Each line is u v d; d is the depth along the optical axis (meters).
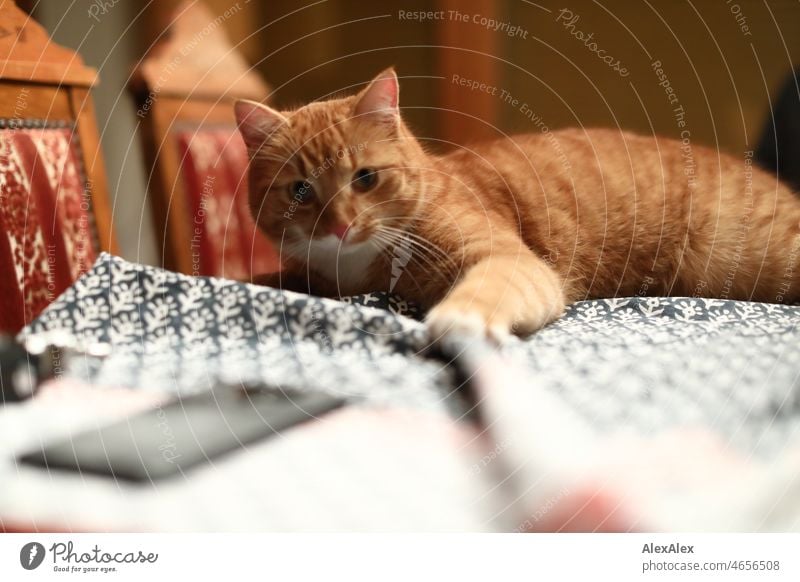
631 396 0.94
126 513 0.74
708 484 0.80
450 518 0.74
